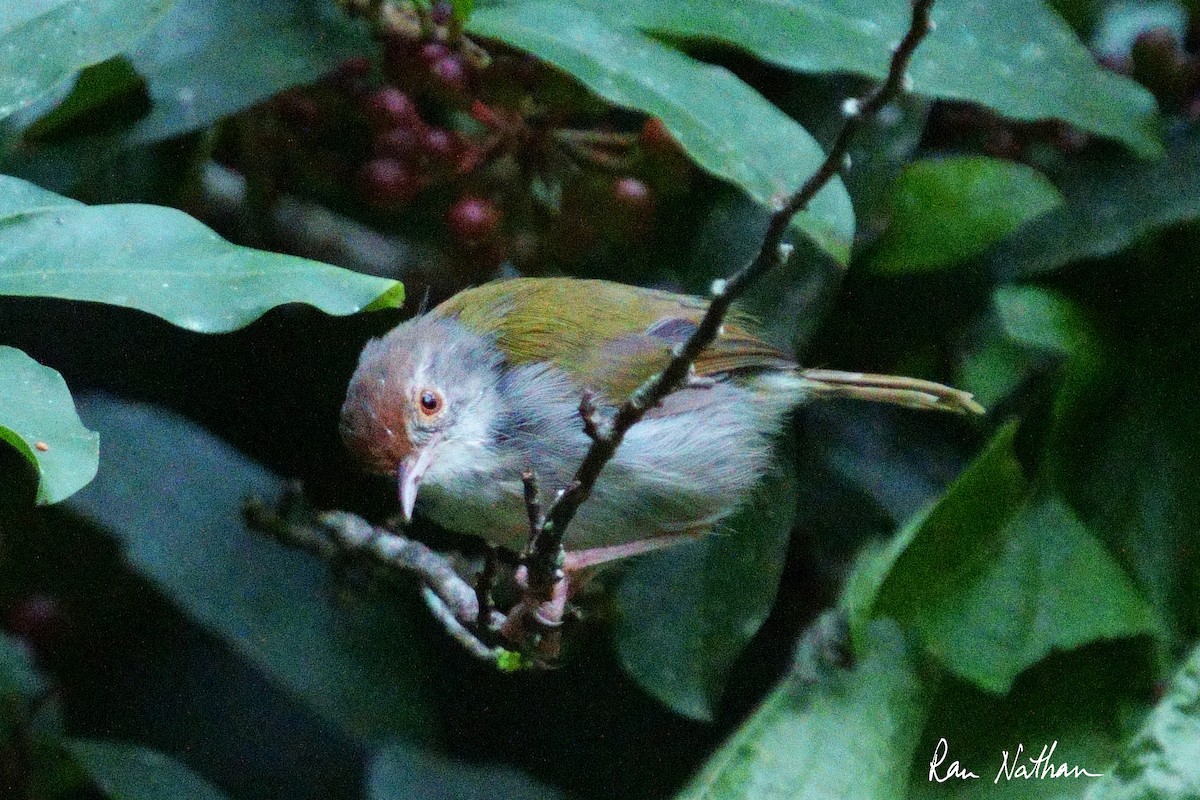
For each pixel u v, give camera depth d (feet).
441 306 29.68
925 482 31.60
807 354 30.96
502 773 29.76
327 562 29.30
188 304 18.76
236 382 33.32
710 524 28.45
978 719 27.89
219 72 25.35
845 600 28.22
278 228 31.73
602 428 18.31
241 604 29.25
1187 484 28.17
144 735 32.68
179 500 29.91
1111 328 28.63
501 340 28.78
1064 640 27.25
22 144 25.29
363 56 26.30
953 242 29.04
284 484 30.42
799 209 16.42
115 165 28.07
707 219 29.48
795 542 31.78
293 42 25.70
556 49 24.09
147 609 32.60
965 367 29.01
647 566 28.66
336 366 33.14
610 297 29.32
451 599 25.96
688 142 23.36
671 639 28.22
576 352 28.68
